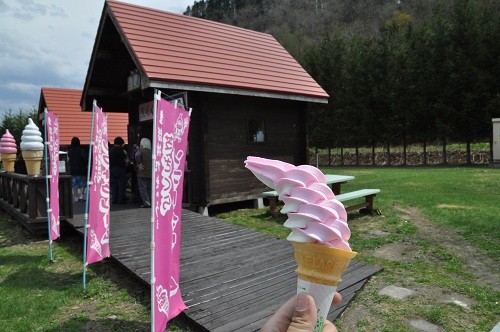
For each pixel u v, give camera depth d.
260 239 6.80
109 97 12.30
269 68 11.47
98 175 5.24
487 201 9.53
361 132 24.69
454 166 20.92
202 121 9.60
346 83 25.16
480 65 19.72
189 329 3.98
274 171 1.19
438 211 8.64
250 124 10.77
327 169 23.69
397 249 6.47
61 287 5.27
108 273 5.73
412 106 22.00
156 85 8.17
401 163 24.78
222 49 10.98
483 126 19.97
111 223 7.94
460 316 4.09
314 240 1.08
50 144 6.46
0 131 27.19
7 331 4.05
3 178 11.40
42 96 19.89
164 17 10.72
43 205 8.09
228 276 5.09
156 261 3.55
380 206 9.73
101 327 4.10
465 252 6.13
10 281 5.55
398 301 4.48
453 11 21.09
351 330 3.89
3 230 9.27
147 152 9.86
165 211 3.70
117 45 10.52
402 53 22.45
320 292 1.09
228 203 11.04
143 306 4.60
